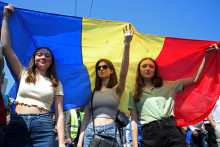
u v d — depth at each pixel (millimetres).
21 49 3053
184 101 3326
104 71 3244
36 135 2369
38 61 2768
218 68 3248
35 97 2537
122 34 3373
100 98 3061
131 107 3105
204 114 3199
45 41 3240
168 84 3221
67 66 3406
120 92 3105
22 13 3043
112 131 2828
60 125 2598
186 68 3479
